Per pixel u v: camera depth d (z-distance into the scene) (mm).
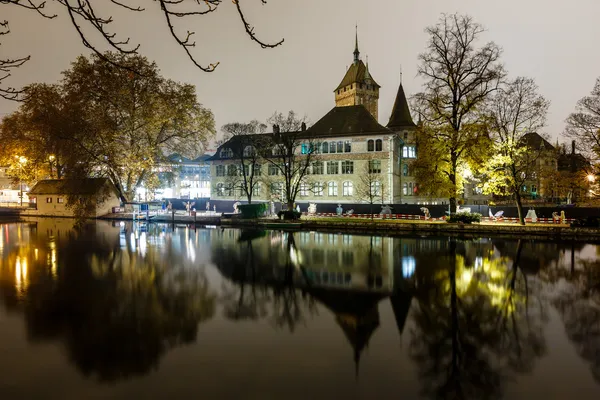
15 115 49219
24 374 8250
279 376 8219
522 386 7859
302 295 14367
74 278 16781
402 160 59844
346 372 8398
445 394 7512
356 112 55125
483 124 28969
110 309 12602
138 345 9789
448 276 17125
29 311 12312
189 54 4230
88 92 38312
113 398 7340
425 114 31172
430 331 10836
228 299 13836
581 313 12219
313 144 48719
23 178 53656
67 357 9070
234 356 9172
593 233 27609
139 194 49250
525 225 30438
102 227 37844
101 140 39594
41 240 28672
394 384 7930
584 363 8844
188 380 8016
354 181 51281
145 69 38562
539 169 38688
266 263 20078
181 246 25766
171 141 46250
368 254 22516
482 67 30328
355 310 12672
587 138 28969
